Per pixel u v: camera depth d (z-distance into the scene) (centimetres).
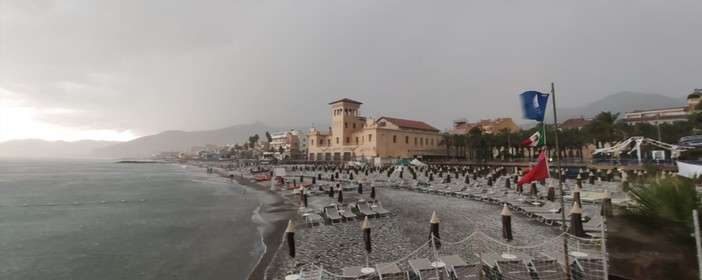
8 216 3170
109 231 2456
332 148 10656
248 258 1702
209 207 3556
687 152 4109
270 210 3084
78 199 4431
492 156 8750
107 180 8225
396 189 4316
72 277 1555
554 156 7988
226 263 1652
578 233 1591
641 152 5950
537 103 1359
